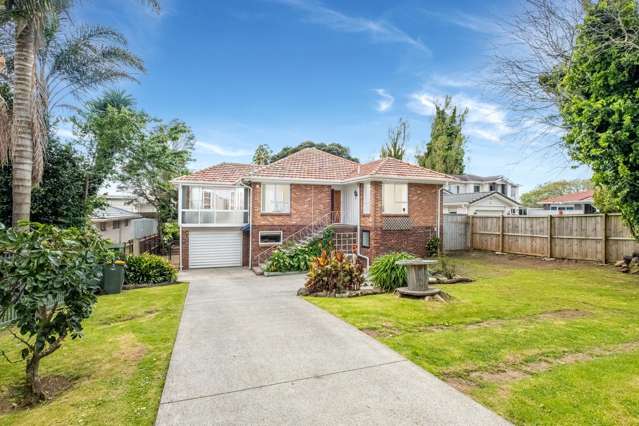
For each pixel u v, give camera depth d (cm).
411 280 869
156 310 800
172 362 466
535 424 315
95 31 1190
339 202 1931
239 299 910
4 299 395
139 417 336
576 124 860
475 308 736
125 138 1814
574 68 903
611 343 526
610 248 1339
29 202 877
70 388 415
